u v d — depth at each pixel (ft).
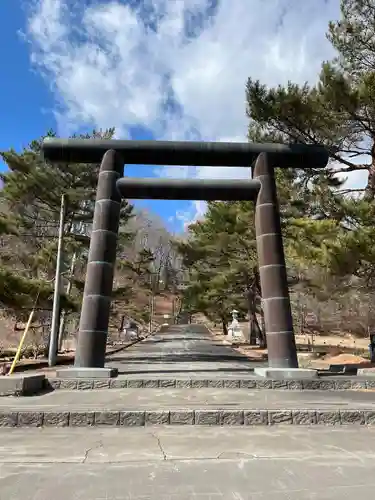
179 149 38.81
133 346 89.76
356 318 125.08
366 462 14.38
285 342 34.19
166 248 288.51
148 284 180.86
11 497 11.37
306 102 43.01
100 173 38.09
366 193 45.21
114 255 36.78
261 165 38.96
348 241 37.70
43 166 64.08
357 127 44.34
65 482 12.50
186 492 11.73
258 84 44.06
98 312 34.45
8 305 49.37
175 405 22.33
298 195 50.16
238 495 11.51
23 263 65.72
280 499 11.23
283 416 20.75
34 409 20.90
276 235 37.04
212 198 39.24
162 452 15.62
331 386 30.14
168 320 247.70
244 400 24.34
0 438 17.79
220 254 79.61
